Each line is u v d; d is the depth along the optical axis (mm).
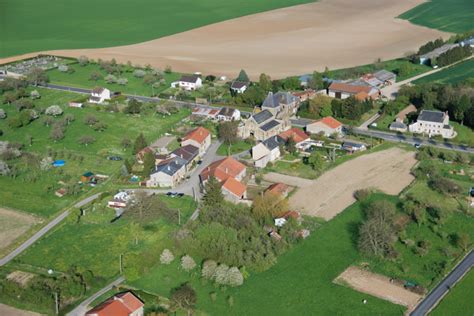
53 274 188500
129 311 165125
